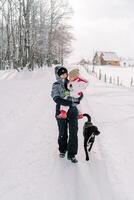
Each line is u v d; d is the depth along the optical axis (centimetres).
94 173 613
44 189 535
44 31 5262
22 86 2152
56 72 636
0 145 757
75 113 644
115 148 769
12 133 868
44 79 2981
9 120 1023
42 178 577
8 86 2128
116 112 1265
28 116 1098
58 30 5975
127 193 535
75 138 652
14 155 689
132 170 635
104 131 931
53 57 6794
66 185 555
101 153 726
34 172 602
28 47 4025
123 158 701
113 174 612
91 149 749
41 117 1093
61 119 658
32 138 822
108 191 541
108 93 2019
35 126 956
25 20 3959
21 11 3978
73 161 657
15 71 3650
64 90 633
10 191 524
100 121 1074
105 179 588
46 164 643
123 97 1820
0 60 4784
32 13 4691
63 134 668
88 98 1720
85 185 560
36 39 5019
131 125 1023
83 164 654
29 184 552
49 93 1752
